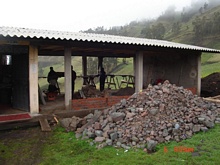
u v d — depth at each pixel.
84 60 15.65
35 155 5.73
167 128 6.41
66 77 8.68
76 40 8.16
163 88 8.01
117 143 5.92
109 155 5.40
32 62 8.03
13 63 9.26
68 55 8.67
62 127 7.50
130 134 6.13
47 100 11.22
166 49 11.80
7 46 7.68
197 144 5.88
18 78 8.88
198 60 13.35
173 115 6.96
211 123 7.09
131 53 14.73
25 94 8.41
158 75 15.80
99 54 14.98
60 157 5.52
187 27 79.12
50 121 7.97
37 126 7.72
